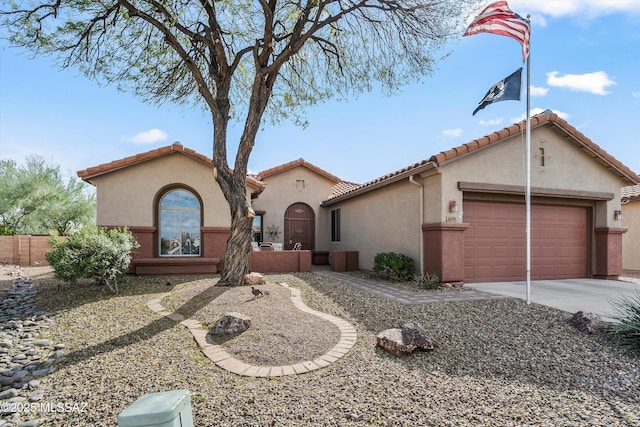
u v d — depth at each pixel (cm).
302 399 360
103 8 891
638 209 1580
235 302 707
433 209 1055
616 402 361
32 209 2038
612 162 1213
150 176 1227
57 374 432
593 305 771
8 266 1503
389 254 1166
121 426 190
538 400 362
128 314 674
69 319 654
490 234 1120
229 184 913
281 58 903
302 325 582
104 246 841
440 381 405
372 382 400
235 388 386
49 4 838
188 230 1276
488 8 868
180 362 457
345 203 1691
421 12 948
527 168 824
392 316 673
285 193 1881
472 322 643
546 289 980
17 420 336
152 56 1035
